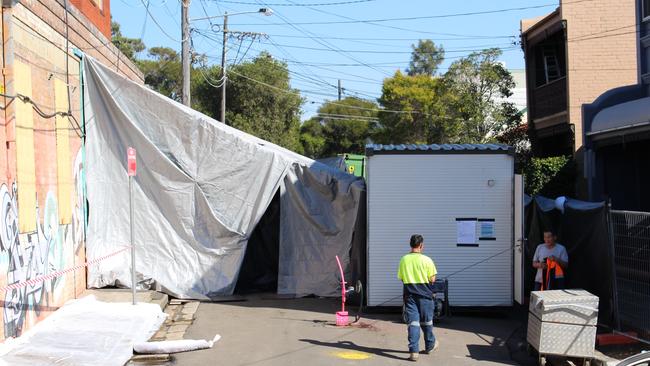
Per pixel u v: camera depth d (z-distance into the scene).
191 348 9.17
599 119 15.27
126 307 11.17
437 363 8.78
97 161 13.37
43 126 10.22
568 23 21.55
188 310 12.34
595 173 15.66
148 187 13.65
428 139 40.25
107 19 16.67
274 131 44.78
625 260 9.59
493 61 31.64
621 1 21.36
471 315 12.37
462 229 12.33
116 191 13.47
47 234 10.29
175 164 13.73
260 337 10.11
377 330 10.80
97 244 13.19
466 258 12.33
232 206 13.98
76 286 12.17
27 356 8.16
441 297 11.92
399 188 12.36
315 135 65.44
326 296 14.02
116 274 13.20
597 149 15.66
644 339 9.07
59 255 10.98
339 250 14.05
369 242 12.34
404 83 49.00
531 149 25.50
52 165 10.68
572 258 11.75
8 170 8.61
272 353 9.11
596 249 10.56
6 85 8.61
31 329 9.28
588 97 21.39
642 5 15.37
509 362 8.93
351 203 13.90
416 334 8.92
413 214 12.36
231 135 13.95
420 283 9.10
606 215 10.09
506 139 26.88
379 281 12.32
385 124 49.72
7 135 8.65
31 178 9.52
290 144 45.75
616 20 21.39
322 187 14.24
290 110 46.56
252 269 14.66
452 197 12.36
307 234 14.26
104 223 13.31
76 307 10.88
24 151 9.23
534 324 8.94
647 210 15.49
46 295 10.20
